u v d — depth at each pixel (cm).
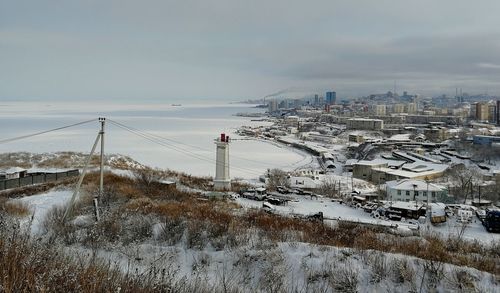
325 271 1203
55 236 1330
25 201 2344
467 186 6488
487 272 1220
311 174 7469
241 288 1102
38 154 5472
